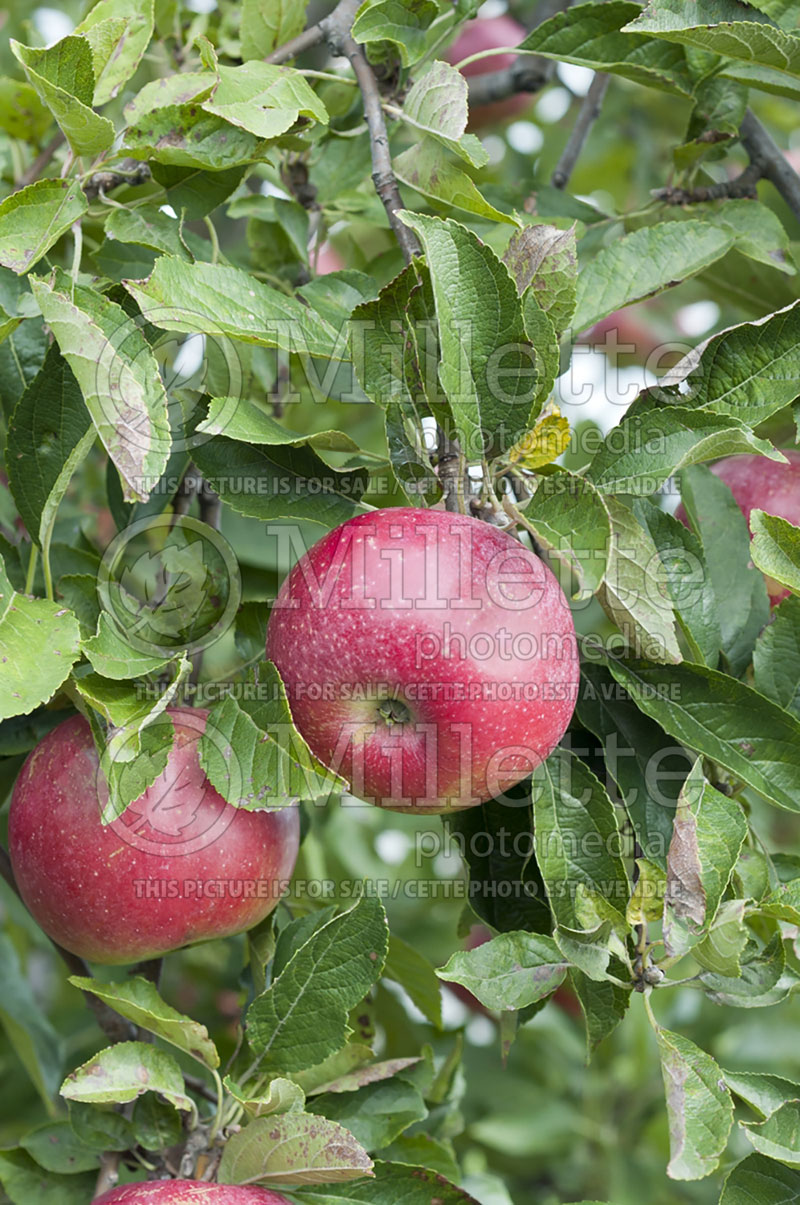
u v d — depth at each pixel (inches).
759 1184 118.0
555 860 117.8
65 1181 137.3
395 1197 125.0
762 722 123.4
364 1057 134.6
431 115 130.1
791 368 124.3
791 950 132.4
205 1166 128.0
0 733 142.9
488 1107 252.5
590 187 300.4
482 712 108.0
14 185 175.9
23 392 139.8
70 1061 230.7
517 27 263.6
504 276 111.0
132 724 109.2
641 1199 243.0
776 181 171.8
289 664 113.2
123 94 209.5
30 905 131.8
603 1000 120.1
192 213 143.1
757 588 145.4
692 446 116.7
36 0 261.3
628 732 130.6
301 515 126.0
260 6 159.6
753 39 132.6
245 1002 150.6
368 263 183.2
